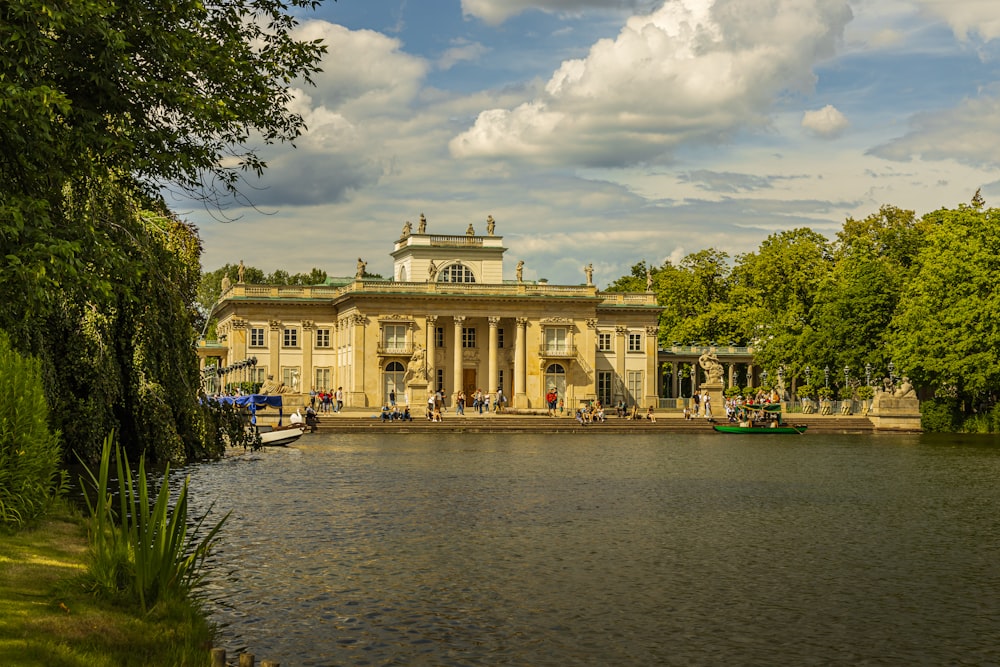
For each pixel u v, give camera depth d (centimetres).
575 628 1959
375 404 11825
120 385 3978
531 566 2500
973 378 8419
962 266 8619
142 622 1695
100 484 1823
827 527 3152
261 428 7331
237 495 3759
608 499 3778
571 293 12412
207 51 2638
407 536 2895
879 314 10462
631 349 12938
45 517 2436
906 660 1802
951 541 2914
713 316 13438
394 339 11950
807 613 2097
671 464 5388
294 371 12450
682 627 1980
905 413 9131
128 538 1886
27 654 1446
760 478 4641
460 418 9325
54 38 2414
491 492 3953
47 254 2155
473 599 2162
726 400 11081
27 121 2141
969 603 2186
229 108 2647
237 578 2323
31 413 2345
